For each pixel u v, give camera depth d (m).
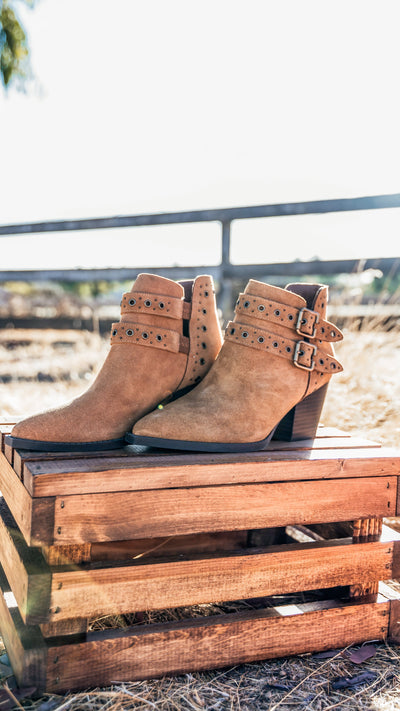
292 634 1.20
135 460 1.12
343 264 3.46
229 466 1.14
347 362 2.71
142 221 4.34
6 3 4.80
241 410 1.24
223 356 1.32
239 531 1.52
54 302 6.85
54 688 1.03
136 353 1.27
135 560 1.11
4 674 1.10
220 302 3.97
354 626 1.26
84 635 1.07
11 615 1.14
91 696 1.03
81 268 4.70
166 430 1.17
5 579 1.30
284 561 1.21
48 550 1.04
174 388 1.33
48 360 4.73
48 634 1.03
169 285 1.31
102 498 1.04
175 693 1.06
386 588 1.37
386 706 1.06
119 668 1.07
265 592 1.19
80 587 1.03
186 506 1.10
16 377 4.05
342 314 3.20
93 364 4.12
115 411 1.22
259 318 1.29
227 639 1.15
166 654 1.10
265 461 1.17
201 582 1.13
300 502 1.20
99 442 1.19
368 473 1.27
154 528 1.08
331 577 1.25
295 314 1.30
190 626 1.12
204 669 1.13
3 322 6.34
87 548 1.06
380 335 2.90
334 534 1.54
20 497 1.09
